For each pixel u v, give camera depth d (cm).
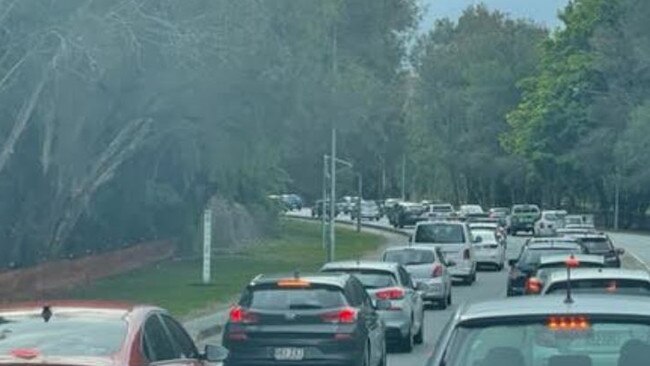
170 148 5275
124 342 1118
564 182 10769
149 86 4269
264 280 2016
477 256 5759
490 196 12725
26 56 3881
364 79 6016
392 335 2562
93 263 4797
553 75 10600
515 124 10862
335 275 2069
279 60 4503
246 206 7712
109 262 5019
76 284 4500
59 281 4403
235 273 5188
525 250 3506
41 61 3897
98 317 1160
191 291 4278
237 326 1983
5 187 4441
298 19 4725
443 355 858
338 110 5359
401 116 8669
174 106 4478
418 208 9925
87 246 5247
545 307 876
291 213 12069
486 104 11812
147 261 5578
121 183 5462
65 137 4284
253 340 1967
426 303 3709
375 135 8038
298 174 8006
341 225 10338
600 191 10969
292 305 1973
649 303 891
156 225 5888
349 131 6538
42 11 3928
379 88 6950
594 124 9962
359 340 1967
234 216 7231
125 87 4269
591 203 11862
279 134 4994
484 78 11844
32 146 4428
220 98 4484
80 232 5225
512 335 857
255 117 4678
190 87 4344
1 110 4209
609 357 842
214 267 5538
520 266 3462
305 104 5144
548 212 9081
